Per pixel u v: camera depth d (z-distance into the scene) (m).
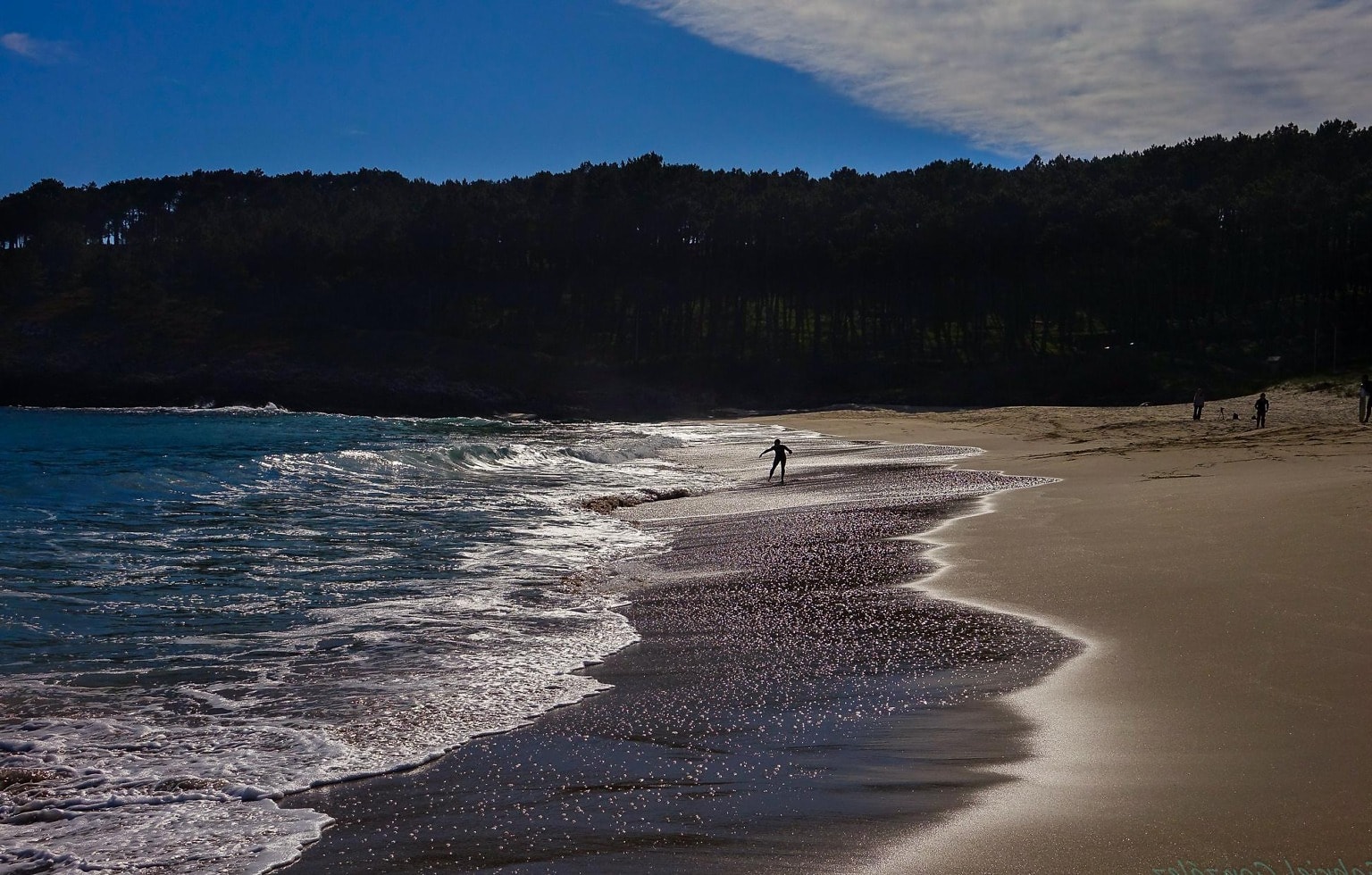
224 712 7.62
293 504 20.50
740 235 109.44
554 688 8.16
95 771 6.41
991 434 45.56
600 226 115.38
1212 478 19.36
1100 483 20.41
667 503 22.72
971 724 6.67
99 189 159.25
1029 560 12.45
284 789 6.05
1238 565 10.64
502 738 6.93
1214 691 6.91
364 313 111.62
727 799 5.62
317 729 7.20
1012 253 100.38
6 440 37.53
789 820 5.27
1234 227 97.88
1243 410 47.31
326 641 9.83
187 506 19.45
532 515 19.91
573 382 94.25
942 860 4.63
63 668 8.85
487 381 94.00
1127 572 11.03
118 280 115.12
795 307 108.62
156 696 8.05
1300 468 20.12
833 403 86.75
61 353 98.31
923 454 35.25
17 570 13.04
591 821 5.42
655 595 12.05
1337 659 7.31
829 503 21.06
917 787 5.62
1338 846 4.46
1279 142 123.19
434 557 14.77
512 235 116.38
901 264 101.44
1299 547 11.11
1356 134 119.56
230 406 88.69
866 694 7.59
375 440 40.62
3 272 114.06
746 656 8.94
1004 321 103.06
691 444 43.53
